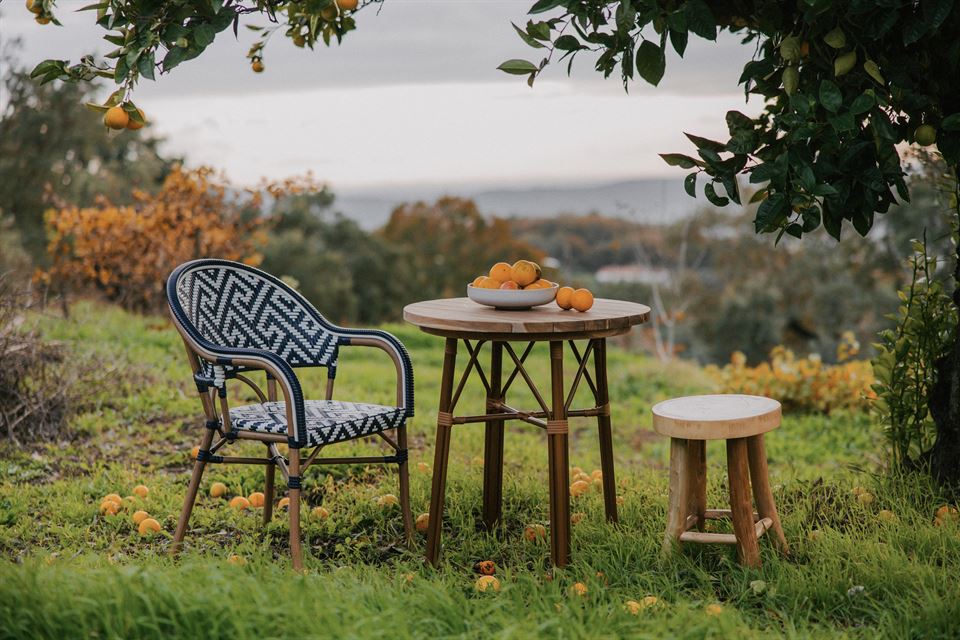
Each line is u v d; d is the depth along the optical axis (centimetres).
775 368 830
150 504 416
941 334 429
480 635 252
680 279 2862
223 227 1070
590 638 242
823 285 2606
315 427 335
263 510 397
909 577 302
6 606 246
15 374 551
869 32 300
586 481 453
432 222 4234
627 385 910
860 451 641
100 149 2514
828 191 298
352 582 286
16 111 2167
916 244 435
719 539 327
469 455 526
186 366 744
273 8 338
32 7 296
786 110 342
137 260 1049
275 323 386
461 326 326
